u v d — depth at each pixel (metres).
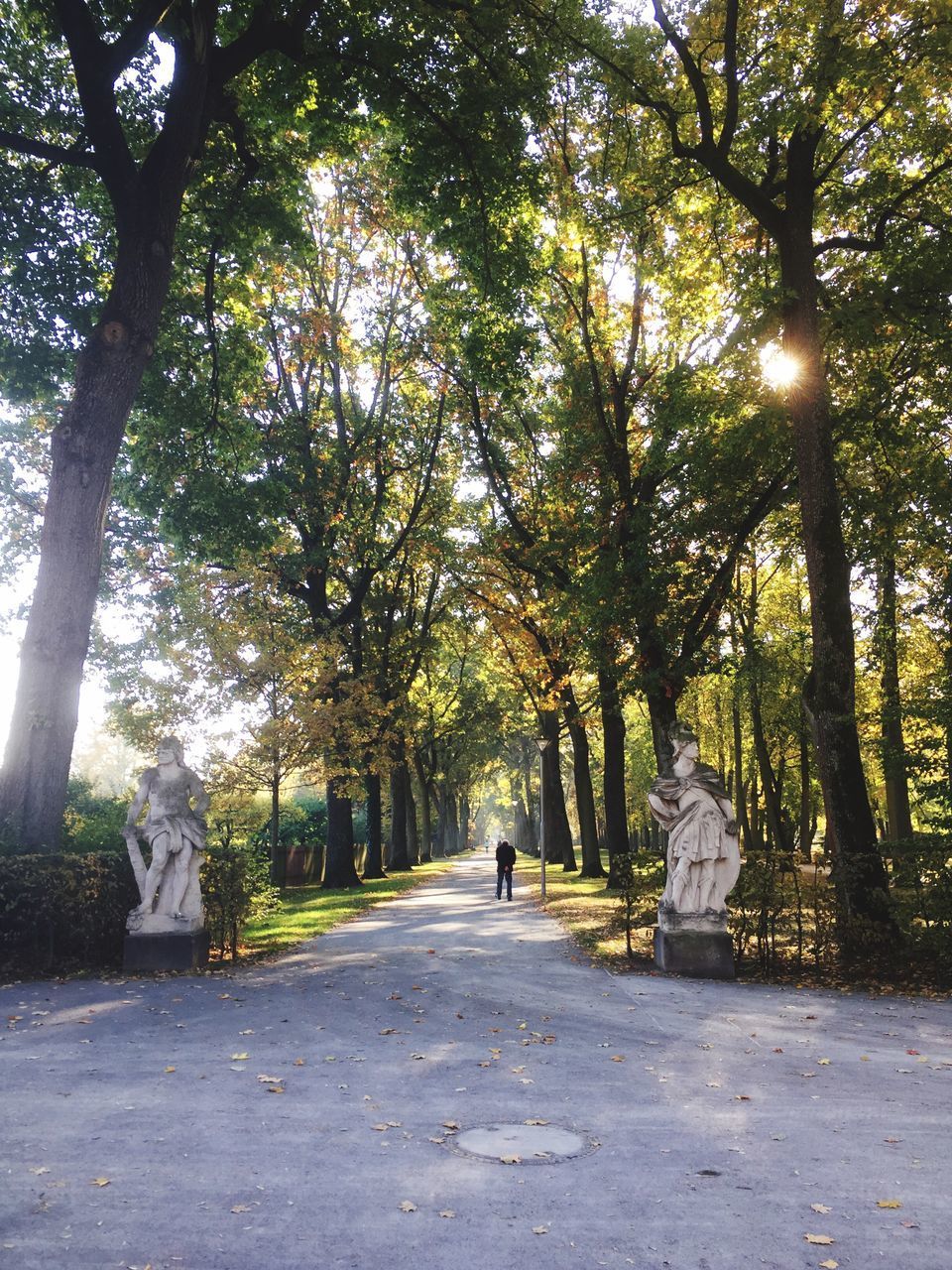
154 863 12.84
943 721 14.01
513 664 36.97
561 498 26.64
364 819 53.66
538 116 16.78
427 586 43.78
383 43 16.14
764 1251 4.30
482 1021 9.55
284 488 22.69
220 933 13.89
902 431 19.80
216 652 26.41
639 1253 4.26
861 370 19.67
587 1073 7.59
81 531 14.34
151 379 20.36
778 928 14.54
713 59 17.47
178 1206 4.67
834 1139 5.98
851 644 15.64
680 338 24.58
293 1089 6.90
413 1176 5.17
